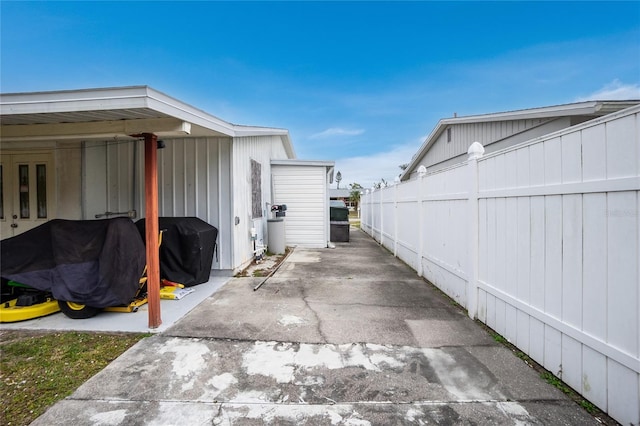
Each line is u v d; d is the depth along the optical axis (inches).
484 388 90.0
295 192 387.9
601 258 77.4
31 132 143.8
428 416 78.5
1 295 155.0
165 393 88.9
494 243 128.8
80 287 140.8
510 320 118.2
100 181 220.8
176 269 197.6
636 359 68.8
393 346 117.3
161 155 227.9
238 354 111.7
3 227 220.5
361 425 75.5
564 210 89.7
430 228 210.1
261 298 177.0
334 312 153.9
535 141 101.9
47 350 116.4
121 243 150.2
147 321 142.8
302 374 98.3
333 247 384.5
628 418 70.9
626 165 70.3
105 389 91.1
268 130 278.1
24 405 84.2
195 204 228.1
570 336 87.8
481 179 139.0
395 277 228.2
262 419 77.9
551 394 86.7
